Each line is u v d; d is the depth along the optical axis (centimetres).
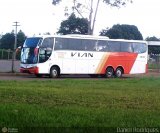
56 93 1742
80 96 1659
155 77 3744
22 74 4006
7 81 2623
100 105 1368
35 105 1246
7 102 1341
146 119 1017
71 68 3700
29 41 3631
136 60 4075
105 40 3900
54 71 3609
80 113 1077
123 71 4009
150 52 8700
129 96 1739
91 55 3809
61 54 3641
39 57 3547
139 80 3164
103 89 2145
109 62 3922
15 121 941
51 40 3597
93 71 3828
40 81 2775
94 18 5772
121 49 3991
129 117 1047
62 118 991
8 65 5600
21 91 1762
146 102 1523
